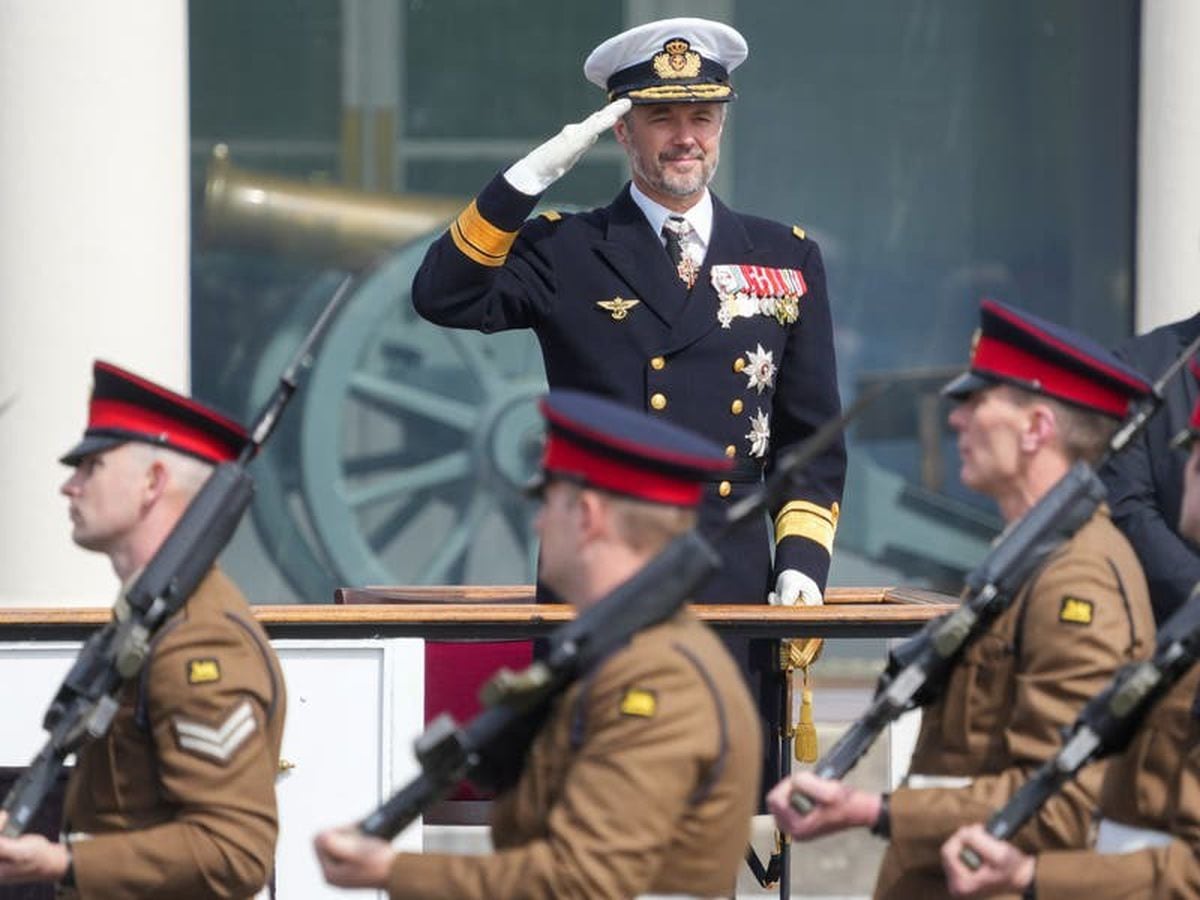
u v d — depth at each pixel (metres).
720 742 11.84
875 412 36.25
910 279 36.38
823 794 13.60
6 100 23.72
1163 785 12.67
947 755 13.86
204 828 13.13
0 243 23.75
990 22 36.19
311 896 18.16
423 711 18.39
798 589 18.73
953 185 36.31
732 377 19.14
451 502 36.06
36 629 17.92
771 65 36.22
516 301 19.12
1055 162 36.19
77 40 23.73
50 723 13.38
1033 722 13.37
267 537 35.75
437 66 36.03
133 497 13.69
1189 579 18.38
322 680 18.17
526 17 36.03
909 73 36.28
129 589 13.38
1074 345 13.89
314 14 35.84
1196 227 29.25
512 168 18.52
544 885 11.59
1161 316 29.48
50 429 23.62
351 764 18.22
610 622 11.82
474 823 19.52
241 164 35.81
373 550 35.91
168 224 24.33
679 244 19.30
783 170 36.28
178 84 24.47
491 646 20.39
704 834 11.90
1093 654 13.32
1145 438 18.69
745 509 12.41
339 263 35.81
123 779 13.40
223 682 13.27
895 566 36.22
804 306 19.58
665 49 18.88
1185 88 29.19
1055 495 13.64
